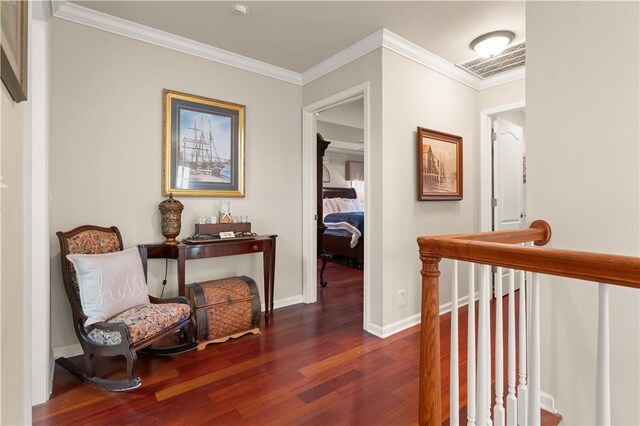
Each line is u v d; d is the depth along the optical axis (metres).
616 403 1.55
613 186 1.52
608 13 1.52
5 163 0.87
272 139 3.43
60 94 2.32
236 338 2.69
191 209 2.94
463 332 2.74
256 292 2.80
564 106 1.65
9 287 0.93
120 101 2.58
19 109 1.06
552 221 1.69
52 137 2.29
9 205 0.92
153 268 2.76
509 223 4.05
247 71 3.25
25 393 1.19
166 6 2.36
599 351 0.85
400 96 2.89
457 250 1.11
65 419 1.68
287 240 3.56
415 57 2.98
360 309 3.45
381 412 1.76
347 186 8.16
